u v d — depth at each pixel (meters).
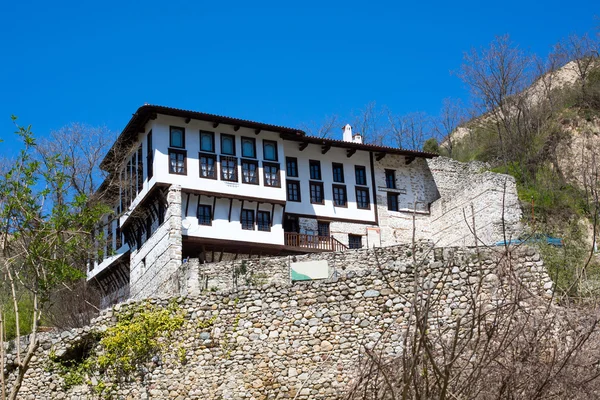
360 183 40.53
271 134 37.22
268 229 35.75
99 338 21.34
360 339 19.14
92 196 34.56
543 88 59.31
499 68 54.94
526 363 8.55
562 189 42.41
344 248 37.34
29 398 21.14
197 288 28.59
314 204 38.81
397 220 40.69
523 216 38.12
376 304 19.34
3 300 31.42
